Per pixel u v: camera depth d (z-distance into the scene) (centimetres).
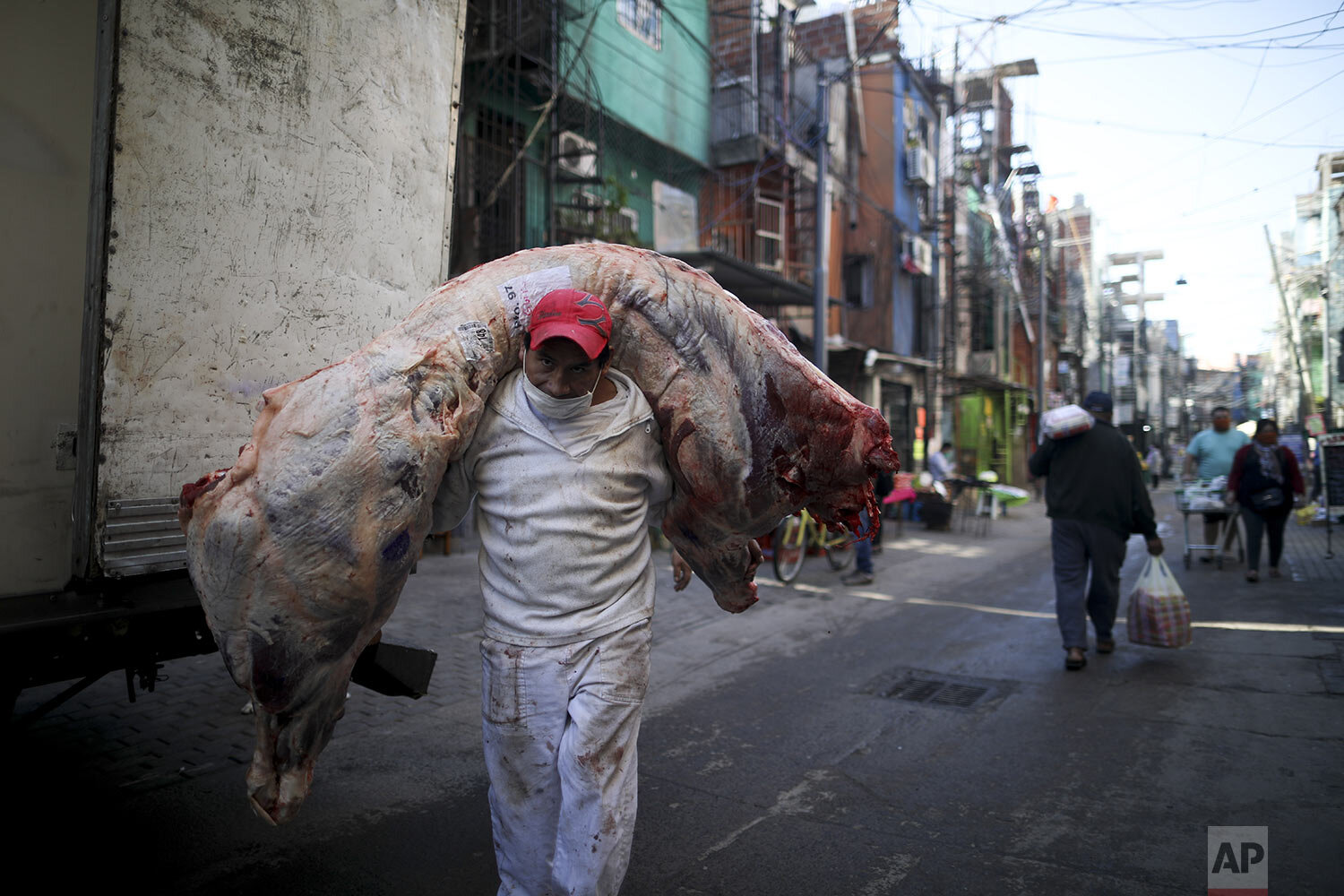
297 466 169
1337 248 2408
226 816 322
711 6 1595
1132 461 543
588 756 191
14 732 270
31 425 237
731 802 346
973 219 2881
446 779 364
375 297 304
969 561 1091
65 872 280
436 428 182
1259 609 710
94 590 229
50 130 241
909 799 347
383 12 303
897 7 1260
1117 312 5506
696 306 211
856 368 1920
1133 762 382
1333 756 382
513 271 205
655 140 1409
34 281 238
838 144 1942
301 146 270
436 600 705
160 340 231
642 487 209
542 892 200
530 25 1072
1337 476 1360
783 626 679
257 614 171
